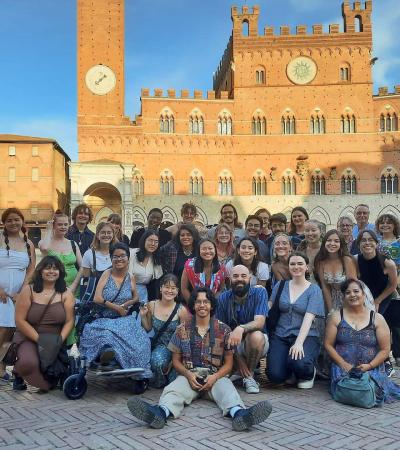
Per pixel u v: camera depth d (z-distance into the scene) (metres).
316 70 61.75
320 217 59.94
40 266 9.42
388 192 60.19
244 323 9.65
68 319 9.48
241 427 7.05
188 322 8.66
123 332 9.07
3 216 10.83
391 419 7.65
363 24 61.91
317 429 7.18
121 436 6.90
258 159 61.38
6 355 9.29
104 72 59.56
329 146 61.06
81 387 8.85
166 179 60.41
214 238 11.69
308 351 9.53
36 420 7.60
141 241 11.28
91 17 59.81
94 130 59.12
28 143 62.53
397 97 60.66
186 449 6.43
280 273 11.09
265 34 62.19
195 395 8.33
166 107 60.94
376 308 10.83
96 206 61.47
